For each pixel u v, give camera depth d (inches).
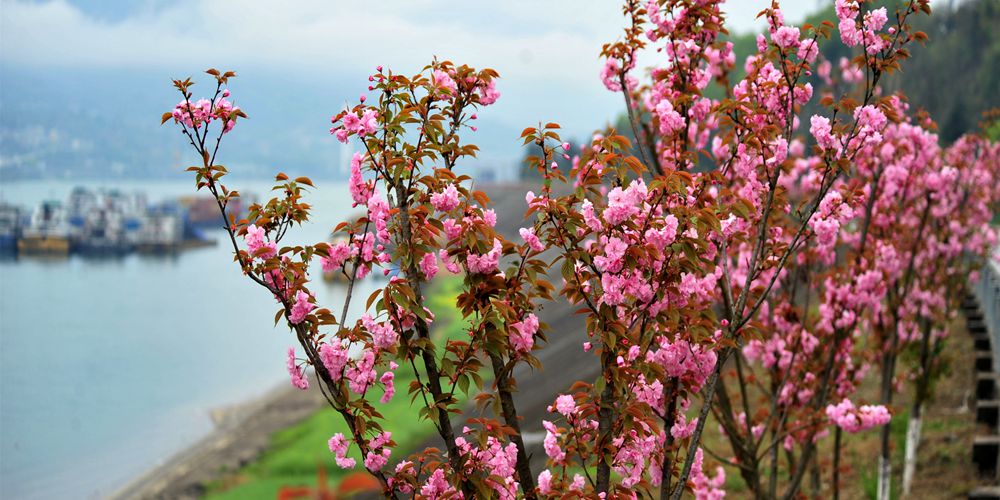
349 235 201.6
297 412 1376.7
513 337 204.8
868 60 230.7
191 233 6363.2
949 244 524.7
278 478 909.2
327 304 2618.1
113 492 1165.7
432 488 201.3
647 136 303.9
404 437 842.2
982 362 607.2
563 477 213.9
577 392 213.9
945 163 506.3
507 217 3299.7
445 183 200.8
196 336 2773.1
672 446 223.6
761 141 234.2
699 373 222.2
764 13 239.9
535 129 202.7
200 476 1053.8
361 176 201.8
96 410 1786.4
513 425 211.8
